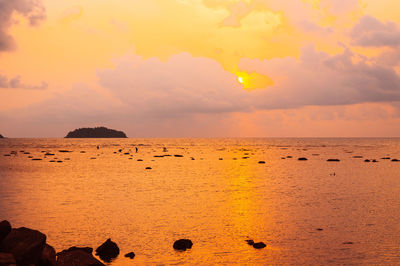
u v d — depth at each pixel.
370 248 17.81
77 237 19.78
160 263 16.03
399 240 19.08
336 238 19.45
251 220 23.50
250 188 38.66
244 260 16.36
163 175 52.34
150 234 20.38
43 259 14.23
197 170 60.47
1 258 12.39
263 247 18.00
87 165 70.25
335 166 68.62
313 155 109.06
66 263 14.09
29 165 69.12
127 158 93.31
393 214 25.19
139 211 26.36
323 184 42.09
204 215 25.00
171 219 23.81
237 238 19.56
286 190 37.00
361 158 93.56
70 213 25.59
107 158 93.00
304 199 31.44
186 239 18.44
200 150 147.50
